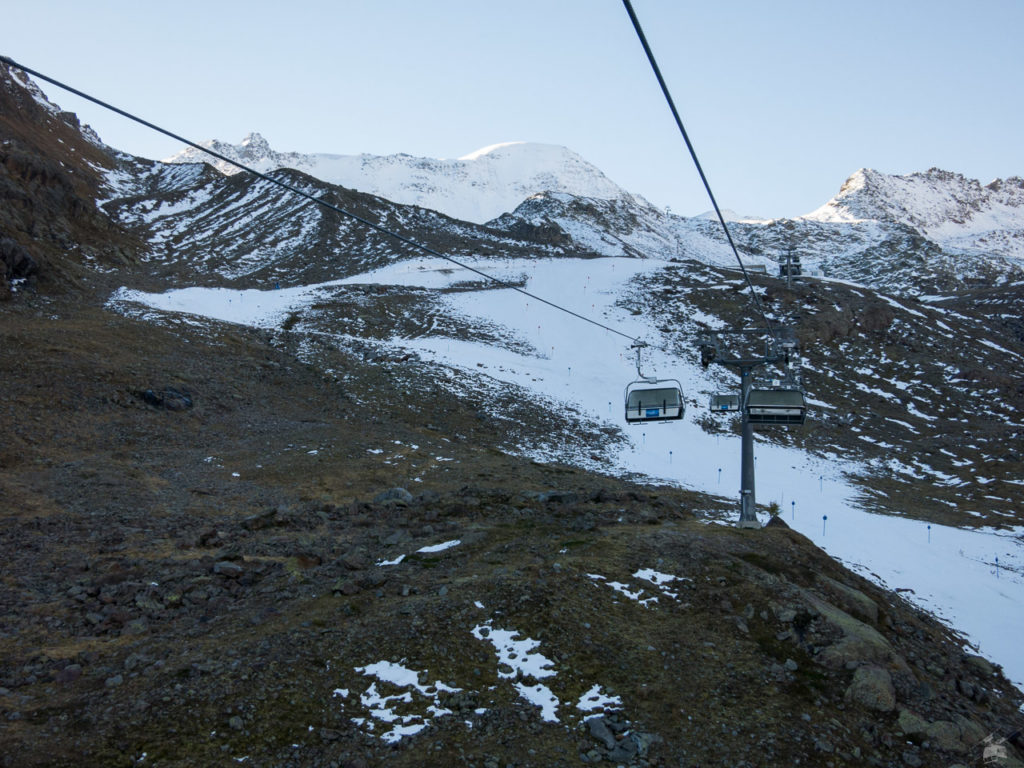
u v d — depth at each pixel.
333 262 150.12
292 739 14.59
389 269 143.50
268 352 74.38
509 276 141.38
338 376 71.19
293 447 49.41
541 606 19.73
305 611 20.25
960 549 47.38
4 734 13.93
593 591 21.03
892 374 102.56
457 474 46.22
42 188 122.44
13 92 197.50
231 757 13.91
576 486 45.44
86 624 19.47
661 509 34.88
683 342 104.50
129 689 15.84
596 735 15.36
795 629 20.12
